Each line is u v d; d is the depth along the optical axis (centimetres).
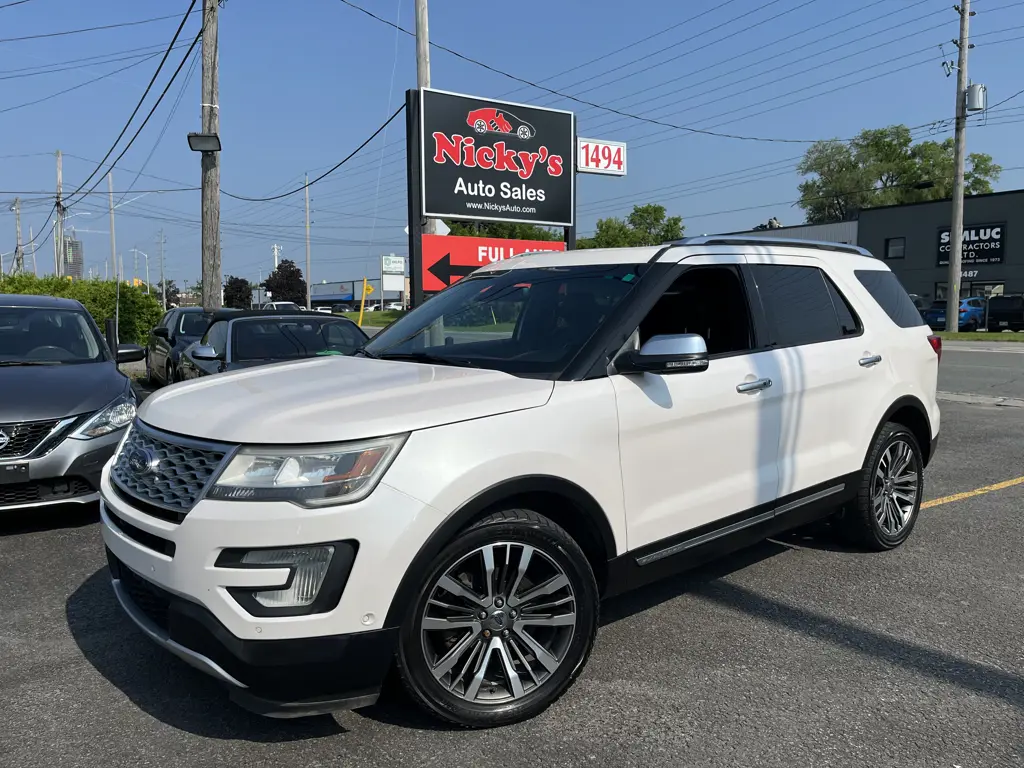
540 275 405
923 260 4397
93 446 534
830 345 444
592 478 316
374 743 285
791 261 447
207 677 337
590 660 350
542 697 302
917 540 521
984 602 416
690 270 384
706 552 371
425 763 273
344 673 265
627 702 314
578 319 356
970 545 511
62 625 389
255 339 855
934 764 271
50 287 2198
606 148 1227
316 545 258
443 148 991
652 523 343
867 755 277
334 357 416
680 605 412
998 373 1628
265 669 258
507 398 301
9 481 507
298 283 9831
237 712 308
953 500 621
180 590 265
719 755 277
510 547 295
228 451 268
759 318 410
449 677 292
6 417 510
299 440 264
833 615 399
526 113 1055
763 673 338
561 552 302
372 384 319
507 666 298
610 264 389
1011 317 3578
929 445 523
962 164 3011
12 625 389
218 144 1416
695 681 331
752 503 389
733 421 377
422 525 268
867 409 461
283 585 258
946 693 321
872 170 6812
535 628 312
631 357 331
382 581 264
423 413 281
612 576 331
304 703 265
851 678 333
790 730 293
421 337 412
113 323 747
